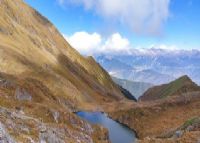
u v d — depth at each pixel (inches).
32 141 1887.3
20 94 4877.0
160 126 6092.5
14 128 1940.2
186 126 4097.0
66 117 4065.0
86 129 4234.7
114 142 4933.6
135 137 5629.9
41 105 3846.0
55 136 2308.1
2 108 2212.1
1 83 4712.1
